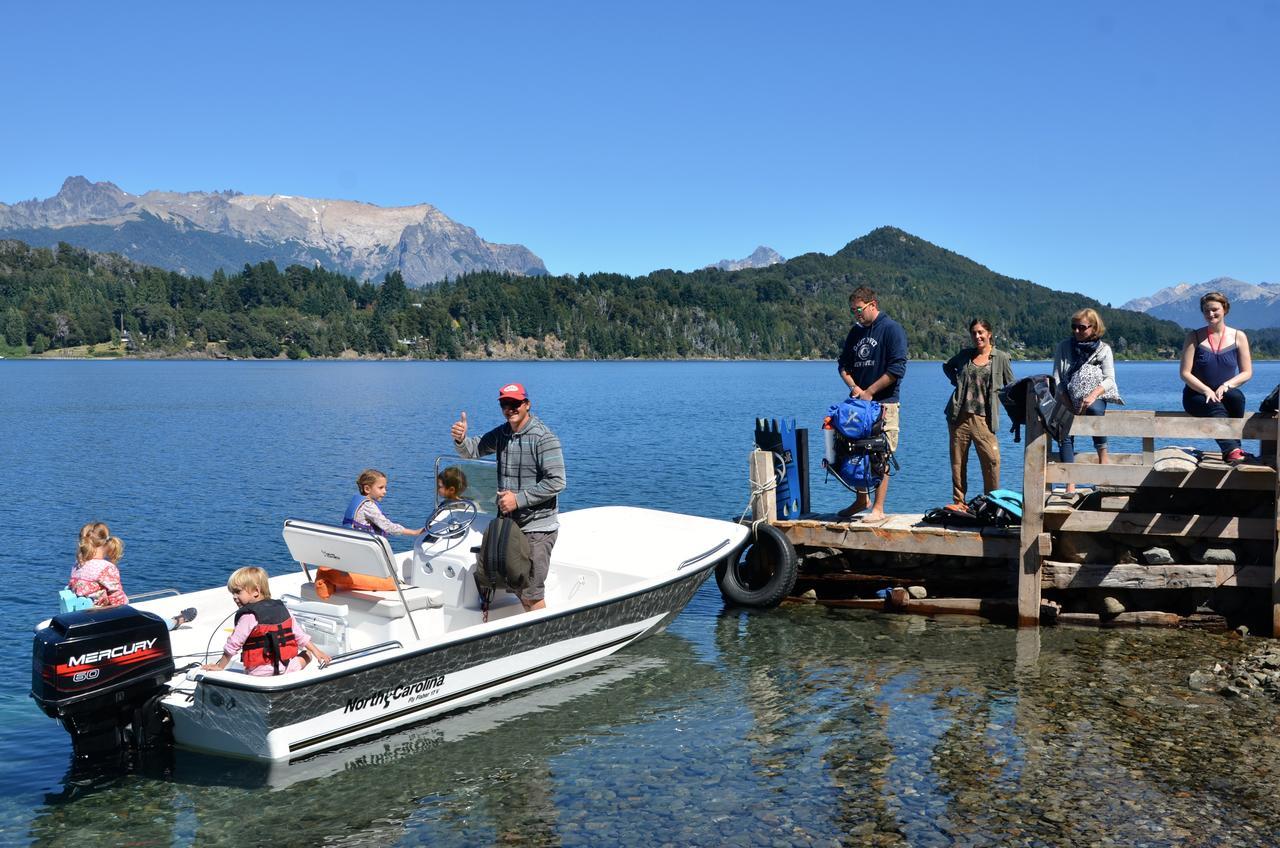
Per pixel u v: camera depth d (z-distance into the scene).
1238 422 9.07
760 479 11.02
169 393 80.06
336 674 6.74
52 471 25.89
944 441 32.81
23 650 9.88
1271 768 6.41
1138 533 9.52
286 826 5.93
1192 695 7.83
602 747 7.11
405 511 19.69
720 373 170.12
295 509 19.48
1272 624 9.29
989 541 10.03
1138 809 5.87
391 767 6.79
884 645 9.51
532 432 8.10
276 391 85.50
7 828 5.92
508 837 5.74
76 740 6.68
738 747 7.04
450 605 8.32
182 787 6.47
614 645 9.28
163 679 6.82
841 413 10.77
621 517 11.86
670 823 5.86
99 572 7.62
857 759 6.74
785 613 10.85
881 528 10.48
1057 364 9.74
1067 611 10.25
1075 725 7.23
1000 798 6.06
